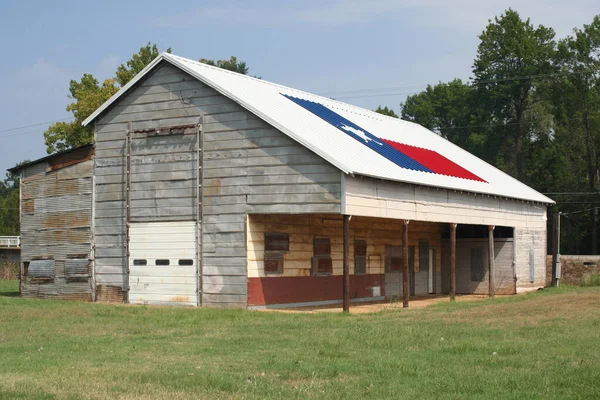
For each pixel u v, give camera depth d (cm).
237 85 3088
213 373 1369
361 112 3972
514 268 4116
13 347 1733
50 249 3381
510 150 7906
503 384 1253
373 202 2817
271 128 2802
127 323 2264
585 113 7356
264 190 2797
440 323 2153
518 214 4172
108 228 3195
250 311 2650
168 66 3061
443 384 1255
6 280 5397
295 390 1220
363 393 1199
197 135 2966
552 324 2044
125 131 3166
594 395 1171
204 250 2919
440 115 9456
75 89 7206
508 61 7819
